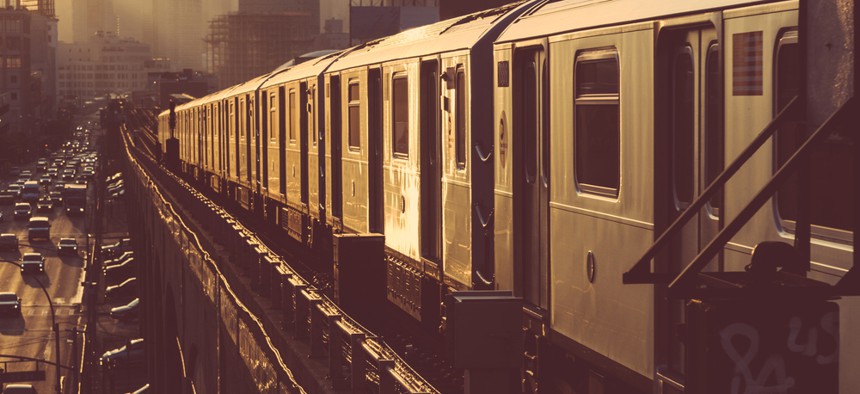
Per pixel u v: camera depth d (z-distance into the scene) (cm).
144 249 5741
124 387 6306
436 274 1423
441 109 1382
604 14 914
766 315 411
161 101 19375
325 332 1290
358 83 1888
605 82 904
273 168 2931
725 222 714
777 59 652
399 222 1625
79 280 9356
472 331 859
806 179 471
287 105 2681
